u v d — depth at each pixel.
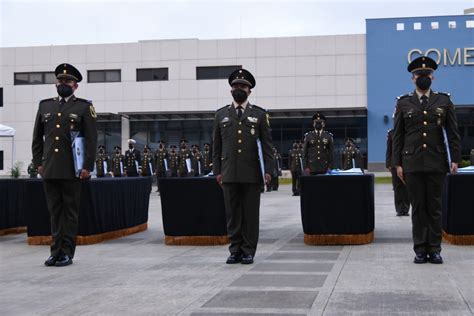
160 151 25.23
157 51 40.72
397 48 38.53
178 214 8.95
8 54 41.84
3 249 8.97
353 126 39.22
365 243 8.44
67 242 7.31
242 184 7.17
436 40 38.12
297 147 22.17
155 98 40.75
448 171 6.74
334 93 39.22
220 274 6.46
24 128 41.75
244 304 5.07
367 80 38.88
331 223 8.47
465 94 37.75
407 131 6.91
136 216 10.74
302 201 8.56
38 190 9.29
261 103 39.91
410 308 4.79
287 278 6.12
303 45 39.53
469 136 37.66
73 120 7.28
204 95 40.38
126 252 8.32
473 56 37.69
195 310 4.91
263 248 8.35
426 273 6.19
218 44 40.28
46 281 6.29
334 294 5.33
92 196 9.16
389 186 27.92
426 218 6.84
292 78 39.62
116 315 4.82
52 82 41.56
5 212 10.71
